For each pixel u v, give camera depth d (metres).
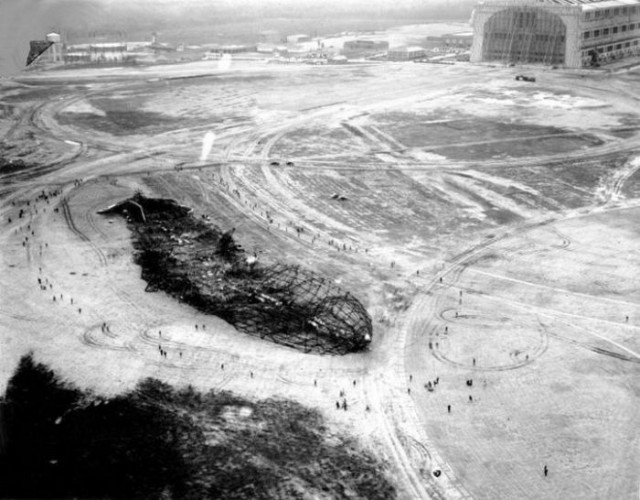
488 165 138.75
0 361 63.94
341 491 48.12
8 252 90.88
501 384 62.75
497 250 97.50
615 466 50.94
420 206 116.56
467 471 50.72
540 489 48.66
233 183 126.56
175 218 106.31
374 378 63.81
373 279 87.38
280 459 51.22
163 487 47.72
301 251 96.19
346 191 123.62
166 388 60.22
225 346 67.81
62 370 62.59
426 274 89.31
